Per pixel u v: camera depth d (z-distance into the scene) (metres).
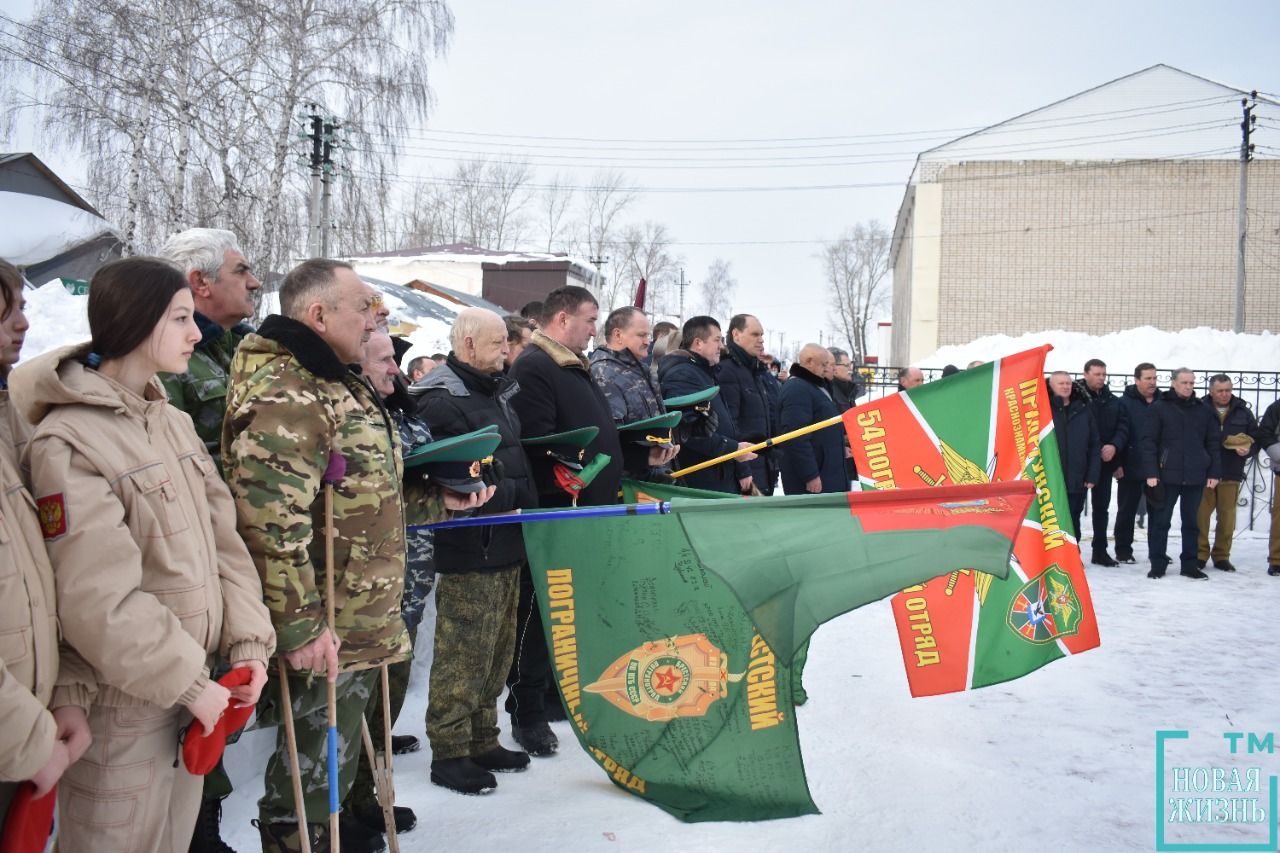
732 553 3.29
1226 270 29.83
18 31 16.25
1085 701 4.98
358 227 22.22
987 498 3.32
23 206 17.08
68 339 8.41
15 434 2.12
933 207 31.20
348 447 2.66
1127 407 8.92
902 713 4.77
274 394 2.49
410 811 3.41
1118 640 6.23
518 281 21.08
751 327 6.39
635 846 3.28
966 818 3.57
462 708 3.77
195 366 2.88
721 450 5.43
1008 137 30.95
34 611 1.92
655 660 3.73
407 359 11.35
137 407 2.19
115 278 2.16
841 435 6.59
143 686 2.01
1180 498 8.69
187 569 2.17
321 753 2.79
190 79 16.72
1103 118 30.59
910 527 3.28
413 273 21.41
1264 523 11.62
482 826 3.42
